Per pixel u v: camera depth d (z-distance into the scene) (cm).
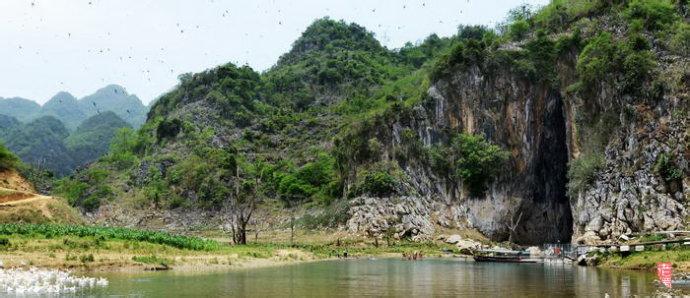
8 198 7744
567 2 10750
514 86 9969
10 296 2650
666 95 7419
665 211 6762
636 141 7419
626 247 5003
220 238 9450
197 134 14812
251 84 17312
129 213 12425
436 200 9688
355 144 10081
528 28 10719
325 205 10462
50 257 3972
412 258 7069
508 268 5119
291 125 15062
